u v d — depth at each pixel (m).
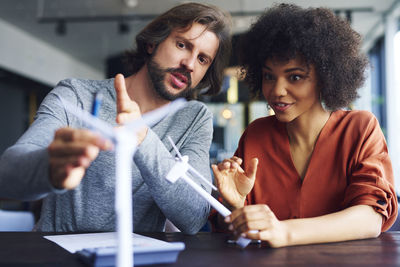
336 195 0.94
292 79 0.87
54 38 6.35
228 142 6.76
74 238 0.75
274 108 0.91
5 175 0.59
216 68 1.18
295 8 0.96
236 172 0.84
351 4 4.33
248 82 1.10
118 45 6.72
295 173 0.99
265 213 0.68
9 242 0.71
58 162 0.49
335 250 0.66
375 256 0.62
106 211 1.00
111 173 1.00
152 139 0.76
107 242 0.70
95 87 1.09
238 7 4.67
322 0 4.23
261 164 1.05
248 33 1.03
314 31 0.85
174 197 0.80
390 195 0.82
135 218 1.02
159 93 1.05
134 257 0.54
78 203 0.99
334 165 0.96
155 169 0.76
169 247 0.56
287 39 0.86
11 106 6.70
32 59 6.27
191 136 1.10
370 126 0.95
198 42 1.01
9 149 0.67
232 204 0.84
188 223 0.83
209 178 1.01
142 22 5.61
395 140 4.31
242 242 0.68
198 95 1.31
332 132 0.98
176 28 1.01
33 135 0.79
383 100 4.60
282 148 1.02
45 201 1.04
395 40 4.52
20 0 4.84
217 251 0.66
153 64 1.03
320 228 0.72
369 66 1.06
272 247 0.68
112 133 0.36
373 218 0.77
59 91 1.03
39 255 0.61
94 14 5.31
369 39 5.20
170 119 1.11
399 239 0.76
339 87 0.93
